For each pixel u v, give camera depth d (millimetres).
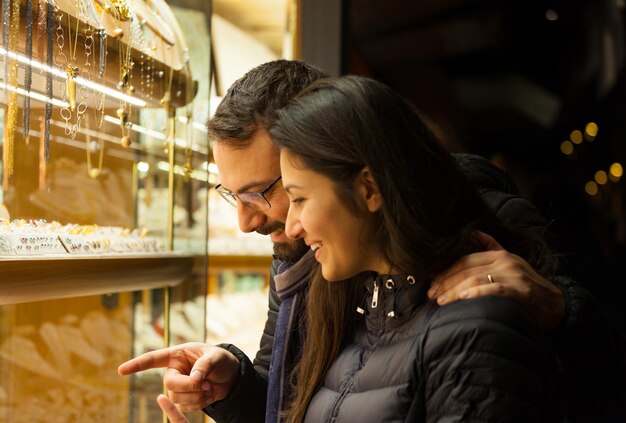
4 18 1476
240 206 1593
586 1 3941
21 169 2146
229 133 1504
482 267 1232
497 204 1573
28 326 2295
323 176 1202
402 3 4191
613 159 3770
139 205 2412
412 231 1184
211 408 1729
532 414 1101
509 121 4105
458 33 4180
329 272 1264
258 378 1811
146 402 2391
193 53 2420
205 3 2441
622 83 3713
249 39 3865
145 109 2182
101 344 2418
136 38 1977
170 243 2406
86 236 1961
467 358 1112
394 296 1272
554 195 3873
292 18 3893
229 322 3525
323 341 1439
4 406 2240
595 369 1362
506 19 4129
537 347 1144
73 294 1778
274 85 1520
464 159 1688
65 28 1664
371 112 1189
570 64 4020
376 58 4207
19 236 1625
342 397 1299
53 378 2334
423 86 4219
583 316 1328
